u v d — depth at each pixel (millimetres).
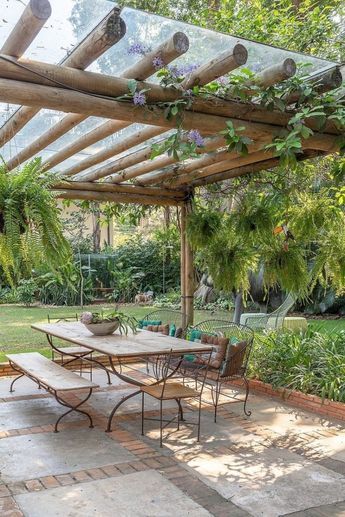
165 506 2611
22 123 3490
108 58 2906
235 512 2553
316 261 4965
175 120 3074
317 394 4387
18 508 2582
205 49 2916
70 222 13703
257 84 3062
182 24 2691
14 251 2785
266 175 5273
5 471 3051
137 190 5785
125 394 4891
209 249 5305
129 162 4797
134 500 2676
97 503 2637
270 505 2631
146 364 5660
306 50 6406
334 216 4820
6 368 5555
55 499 2682
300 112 3287
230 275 5277
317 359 4816
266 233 5035
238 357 4188
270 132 3471
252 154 4371
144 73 2830
